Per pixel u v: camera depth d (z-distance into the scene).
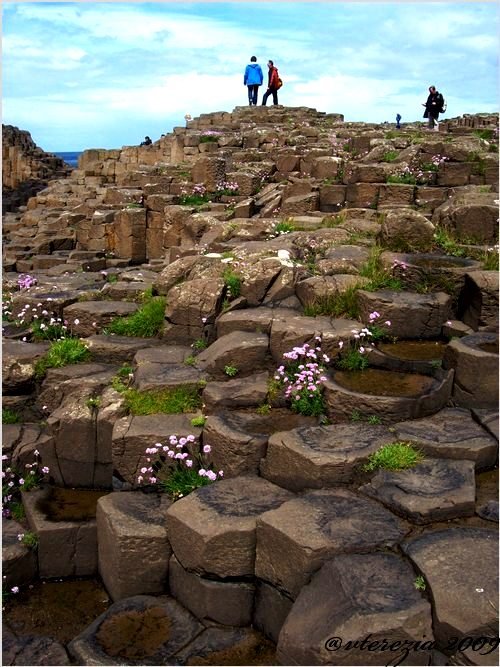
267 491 5.66
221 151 21.89
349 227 10.80
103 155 26.97
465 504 5.07
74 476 7.10
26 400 8.02
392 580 4.47
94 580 6.28
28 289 10.59
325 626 4.32
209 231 12.52
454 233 10.07
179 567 5.45
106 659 4.91
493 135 20.70
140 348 8.27
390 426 6.07
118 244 16.97
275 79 30.06
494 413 6.23
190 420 6.61
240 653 4.95
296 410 6.52
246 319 7.75
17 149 33.31
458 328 7.42
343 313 7.73
